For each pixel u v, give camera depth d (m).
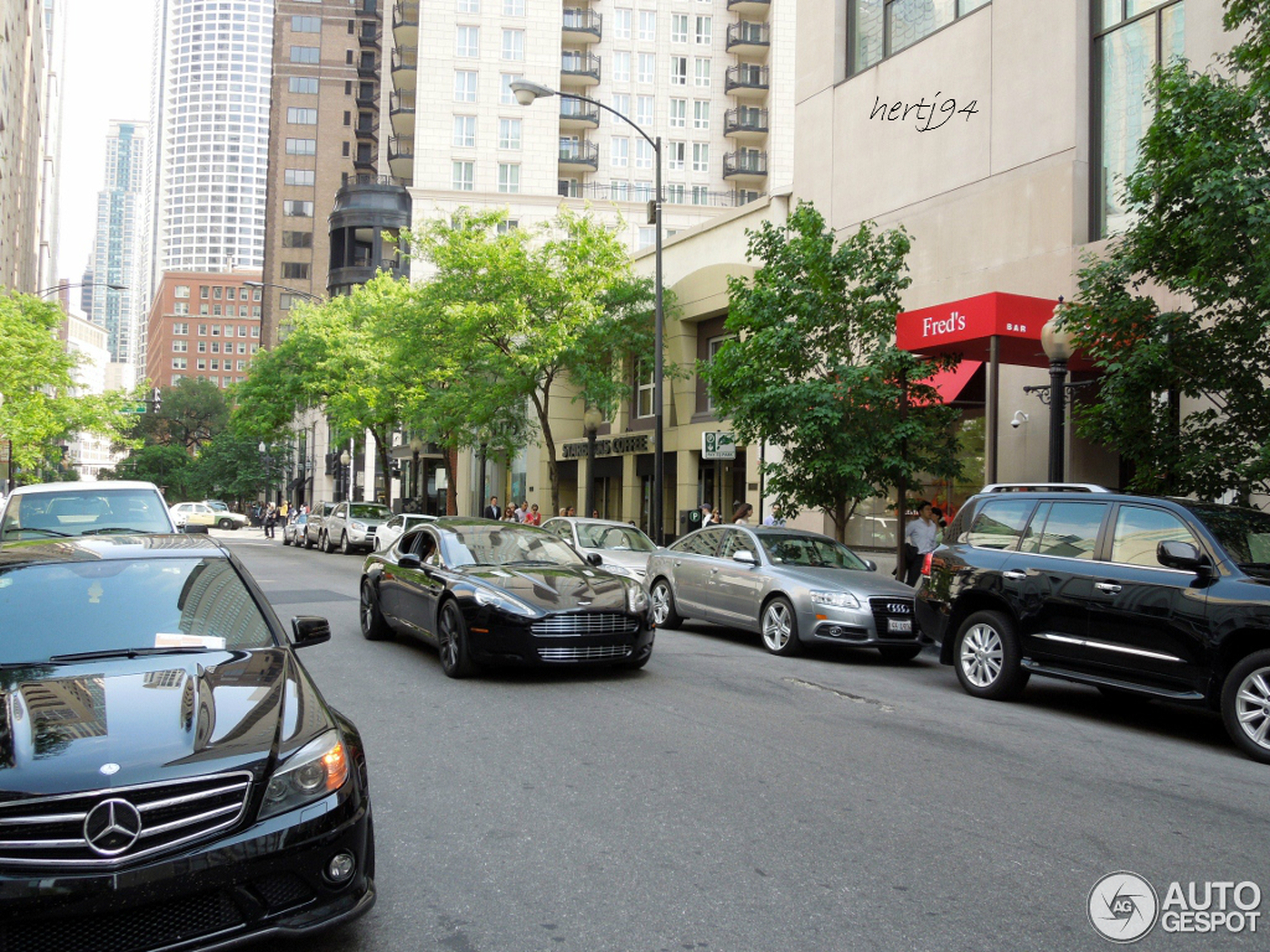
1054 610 8.12
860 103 19.64
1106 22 15.19
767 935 3.67
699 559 12.91
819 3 20.86
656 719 7.30
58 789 3.04
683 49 57.44
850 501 18.08
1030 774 6.09
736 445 23.78
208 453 76.00
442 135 51.25
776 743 6.66
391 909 3.86
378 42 88.50
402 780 5.59
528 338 23.09
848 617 10.57
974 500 9.43
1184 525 7.48
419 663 9.66
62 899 2.91
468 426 27.17
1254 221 8.17
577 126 55.69
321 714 3.81
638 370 28.09
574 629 8.62
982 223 16.72
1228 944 3.70
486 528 10.38
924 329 13.29
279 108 95.69
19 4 84.38
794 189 21.45
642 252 27.09
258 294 170.38
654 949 3.54
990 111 16.72
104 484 11.48
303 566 24.38
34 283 124.06
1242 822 5.26
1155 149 9.48
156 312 181.25
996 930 3.77
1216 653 6.92
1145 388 9.90
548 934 3.65
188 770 3.21
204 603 4.63
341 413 33.84
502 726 6.98
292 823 3.28
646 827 4.85
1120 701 9.05
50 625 4.31
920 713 7.98
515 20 52.09
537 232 24.77
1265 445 8.87
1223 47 13.23
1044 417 15.36
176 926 3.08
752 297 13.57
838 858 4.49
